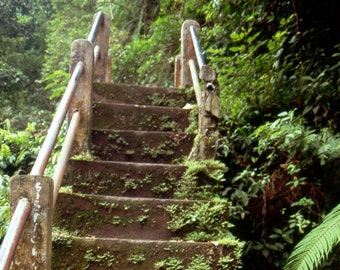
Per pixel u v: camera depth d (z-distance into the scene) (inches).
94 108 164.2
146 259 114.7
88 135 146.8
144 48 317.7
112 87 178.2
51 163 163.2
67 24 441.7
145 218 126.6
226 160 178.5
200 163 141.8
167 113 167.6
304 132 165.8
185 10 294.2
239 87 205.3
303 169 168.1
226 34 246.8
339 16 217.2
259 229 172.7
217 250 116.5
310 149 165.5
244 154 180.2
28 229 86.0
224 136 187.0
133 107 166.6
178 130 165.9
